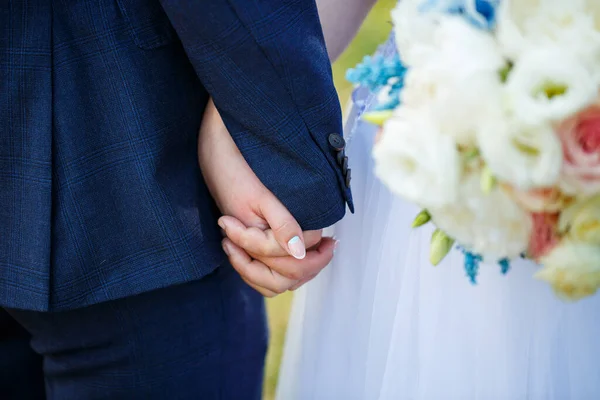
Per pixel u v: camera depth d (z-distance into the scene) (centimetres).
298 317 154
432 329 117
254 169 112
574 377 108
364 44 300
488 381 112
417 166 75
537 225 78
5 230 110
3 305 111
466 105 71
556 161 68
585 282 79
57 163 109
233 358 140
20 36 107
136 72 109
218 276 132
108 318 125
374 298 131
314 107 108
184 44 104
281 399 160
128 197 111
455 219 80
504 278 108
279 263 118
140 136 110
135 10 109
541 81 68
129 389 132
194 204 116
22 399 153
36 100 108
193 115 118
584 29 68
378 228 131
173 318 128
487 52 73
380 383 129
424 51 77
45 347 133
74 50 108
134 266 112
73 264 110
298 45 105
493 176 74
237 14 101
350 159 138
